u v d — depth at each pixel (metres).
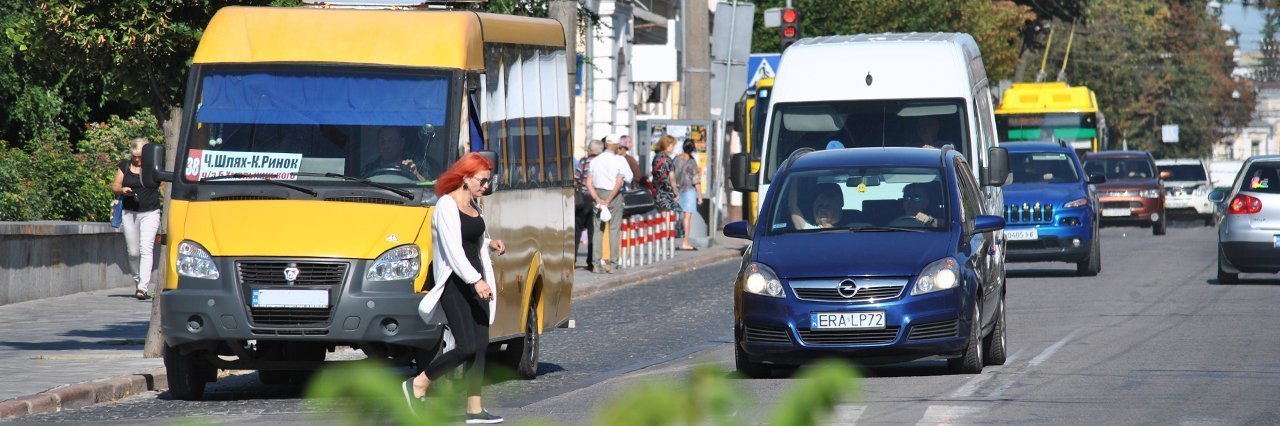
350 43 28.30
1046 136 104.44
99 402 27.19
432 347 27.23
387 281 26.88
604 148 61.12
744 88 73.44
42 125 61.94
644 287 56.38
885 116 44.97
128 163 48.84
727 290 54.31
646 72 75.56
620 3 93.44
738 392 5.07
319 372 5.17
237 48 28.41
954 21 122.50
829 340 28.72
